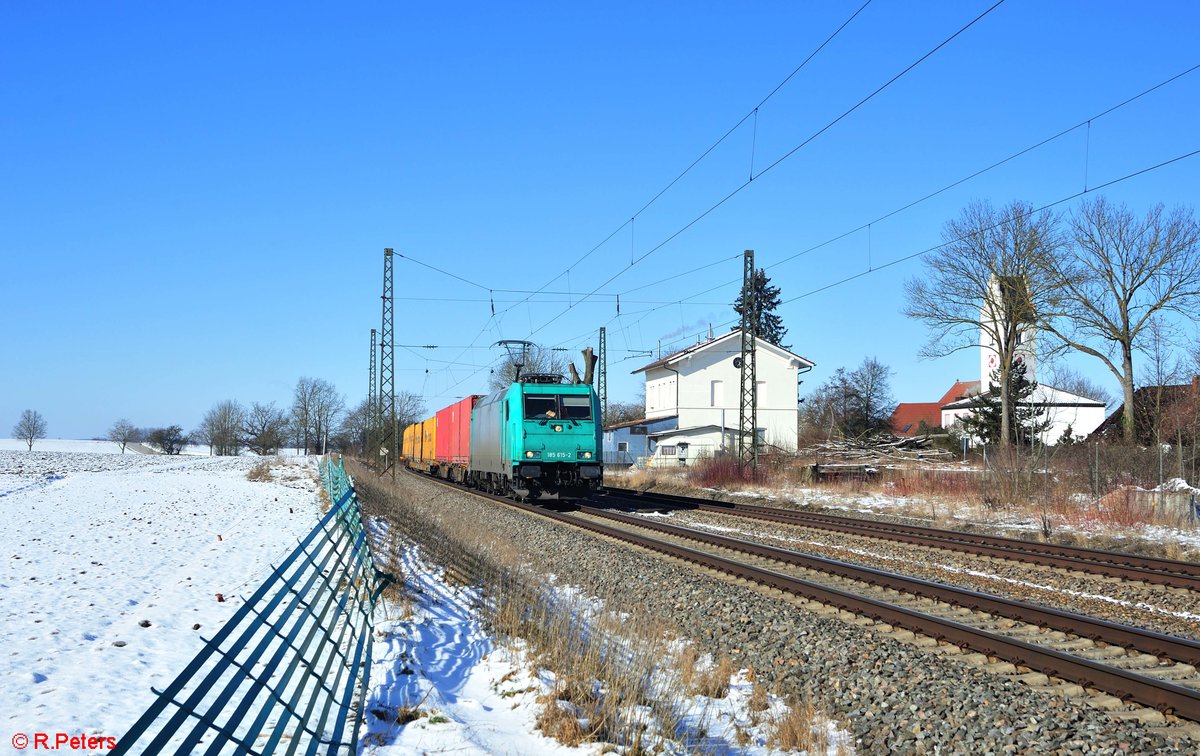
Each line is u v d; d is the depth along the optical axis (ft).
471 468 114.32
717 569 45.91
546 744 21.09
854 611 34.24
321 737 18.94
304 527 71.10
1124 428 123.95
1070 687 24.13
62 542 60.85
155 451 492.13
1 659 28.12
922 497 90.58
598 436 90.17
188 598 39.40
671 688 25.22
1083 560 46.32
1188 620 34.06
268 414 458.50
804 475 112.88
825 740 21.95
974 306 144.97
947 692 23.91
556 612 33.30
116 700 24.08
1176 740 20.25
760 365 198.29
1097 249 130.00
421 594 40.34
